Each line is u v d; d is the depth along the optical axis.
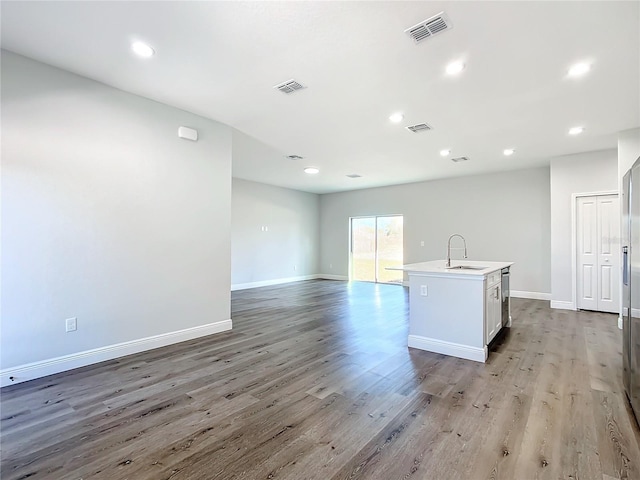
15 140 2.67
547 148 5.14
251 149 5.27
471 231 7.30
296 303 6.22
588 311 5.36
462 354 3.30
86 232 3.05
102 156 3.15
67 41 2.46
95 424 2.10
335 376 2.86
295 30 2.30
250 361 3.21
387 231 9.01
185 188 3.81
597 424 2.09
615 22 2.19
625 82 3.02
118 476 1.64
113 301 3.24
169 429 2.05
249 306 5.93
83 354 3.04
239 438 1.96
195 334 3.93
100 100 3.12
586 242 5.41
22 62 2.69
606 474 1.64
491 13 2.12
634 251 2.22
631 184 2.32
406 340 3.90
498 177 6.96
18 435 1.98
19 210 2.69
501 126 4.19
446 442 1.91
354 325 4.61
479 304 3.22
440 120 4.00
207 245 4.04
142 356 3.32
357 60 2.69
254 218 8.34
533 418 2.17
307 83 3.08
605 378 2.79
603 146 5.03
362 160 5.96
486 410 2.28
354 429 2.05
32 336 2.75
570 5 2.04
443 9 2.09
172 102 3.55
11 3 2.03
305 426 2.08
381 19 2.18
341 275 9.75
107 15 2.16
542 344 3.71
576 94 3.28
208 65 2.78
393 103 3.52
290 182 8.32
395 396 2.49
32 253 2.76
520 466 1.70
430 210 7.93
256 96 3.37
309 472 1.67
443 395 2.50
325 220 10.08
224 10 2.10
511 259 6.80
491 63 2.72
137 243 3.41
